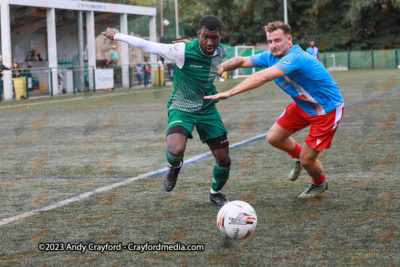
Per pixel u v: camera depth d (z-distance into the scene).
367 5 40.75
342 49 44.81
